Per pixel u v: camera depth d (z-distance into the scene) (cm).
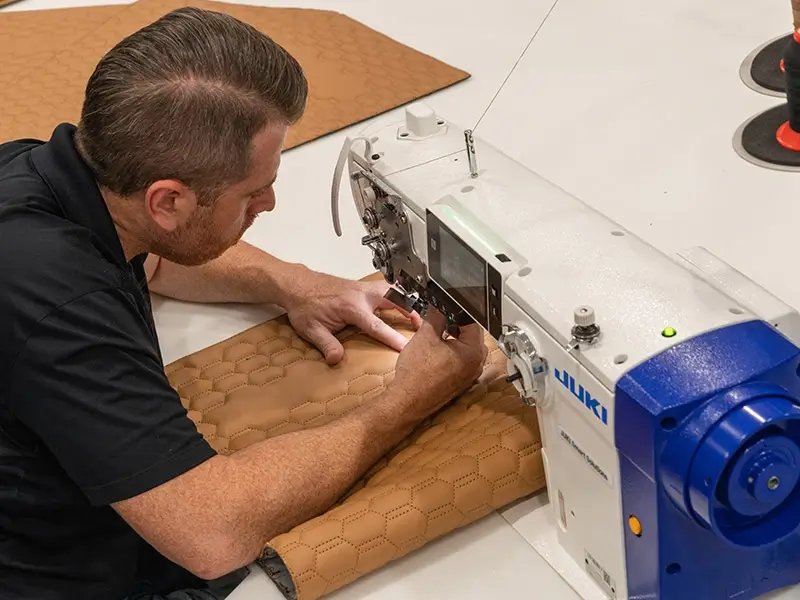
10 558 101
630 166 163
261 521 99
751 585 86
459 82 196
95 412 91
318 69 204
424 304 113
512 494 102
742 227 145
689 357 76
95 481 92
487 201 99
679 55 191
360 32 218
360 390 125
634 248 89
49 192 97
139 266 114
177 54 90
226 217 99
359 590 98
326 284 137
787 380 76
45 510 101
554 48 202
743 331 78
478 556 99
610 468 82
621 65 192
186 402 128
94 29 237
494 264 90
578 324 80
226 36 91
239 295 144
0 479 98
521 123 180
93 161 96
